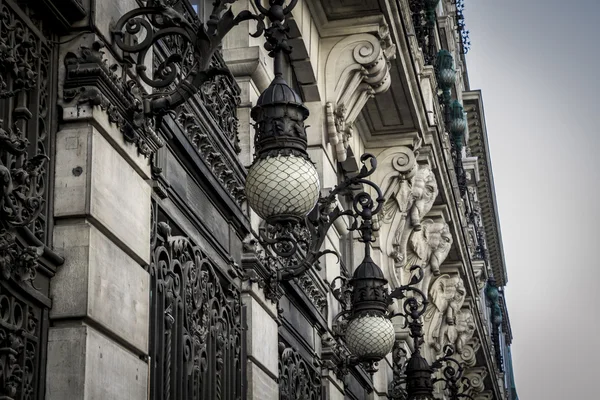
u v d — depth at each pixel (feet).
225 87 36.60
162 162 29.12
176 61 26.37
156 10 25.89
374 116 61.41
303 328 44.57
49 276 23.24
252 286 36.60
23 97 22.86
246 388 35.65
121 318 24.85
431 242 76.79
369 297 41.37
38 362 22.59
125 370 24.84
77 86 24.50
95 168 24.21
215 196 34.06
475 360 108.27
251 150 39.11
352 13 51.60
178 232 30.45
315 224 37.37
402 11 55.42
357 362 49.39
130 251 25.77
